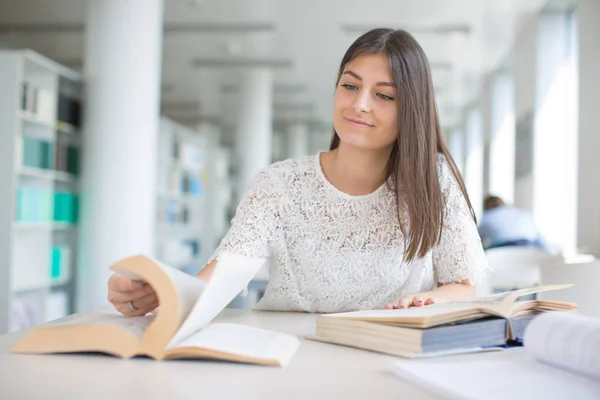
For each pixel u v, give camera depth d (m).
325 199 1.46
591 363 0.75
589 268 1.50
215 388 0.75
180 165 8.88
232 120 16.86
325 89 12.73
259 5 7.74
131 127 5.59
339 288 1.49
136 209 5.58
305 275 1.49
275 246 1.47
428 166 1.36
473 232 1.50
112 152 5.55
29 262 5.15
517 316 1.04
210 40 9.29
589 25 5.58
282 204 1.45
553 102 7.32
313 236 1.46
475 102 12.88
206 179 10.59
